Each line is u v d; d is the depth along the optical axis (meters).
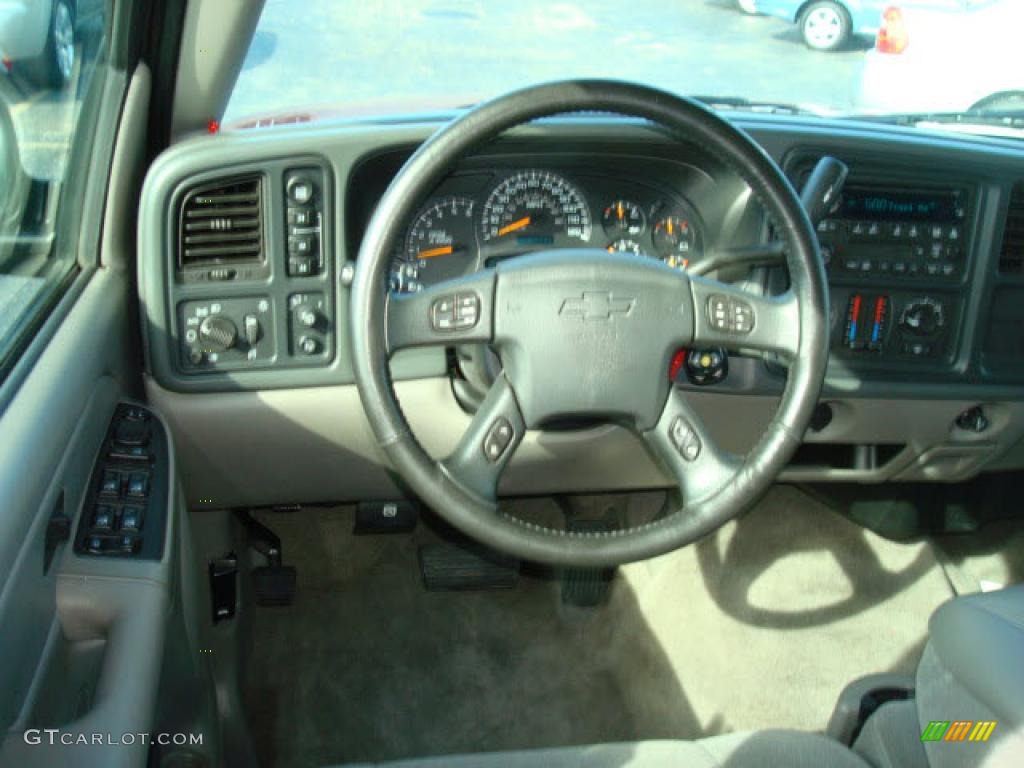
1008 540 2.58
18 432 1.25
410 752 2.19
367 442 2.02
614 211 2.00
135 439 1.62
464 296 1.49
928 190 2.01
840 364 2.09
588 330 1.50
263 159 1.79
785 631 2.35
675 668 2.31
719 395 2.07
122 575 1.39
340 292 1.88
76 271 1.80
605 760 1.43
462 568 2.50
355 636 2.42
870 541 2.52
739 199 1.96
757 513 2.54
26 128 1.61
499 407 1.52
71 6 1.68
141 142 1.85
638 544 1.50
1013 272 2.08
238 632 2.16
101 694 1.24
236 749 2.07
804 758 1.43
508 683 2.33
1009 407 2.18
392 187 1.42
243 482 2.07
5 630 1.10
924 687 1.39
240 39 1.85
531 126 1.83
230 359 1.90
